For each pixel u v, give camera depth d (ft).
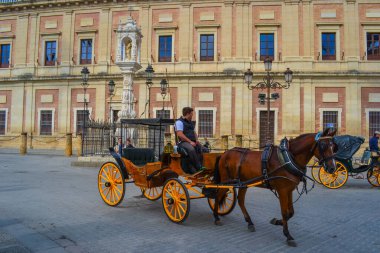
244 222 23.20
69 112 104.12
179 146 24.77
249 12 95.45
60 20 106.73
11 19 110.22
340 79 91.76
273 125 92.99
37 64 107.14
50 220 22.49
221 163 23.04
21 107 106.93
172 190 23.12
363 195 35.29
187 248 17.44
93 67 102.94
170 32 98.84
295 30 93.40
